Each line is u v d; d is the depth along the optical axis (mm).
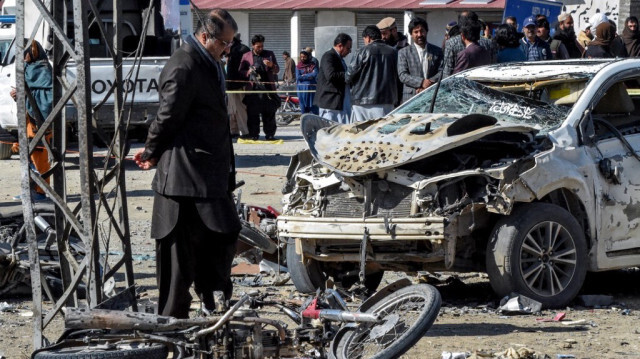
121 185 9391
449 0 56656
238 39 32094
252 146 31422
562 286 11484
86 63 8656
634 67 12656
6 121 26312
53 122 9688
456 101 13070
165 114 8648
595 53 22078
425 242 11195
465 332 10352
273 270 13570
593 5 41188
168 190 8719
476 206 10992
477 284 13227
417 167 11266
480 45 18406
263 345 8352
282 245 12984
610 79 12359
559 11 28078
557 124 11992
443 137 11148
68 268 9734
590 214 11727
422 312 8258
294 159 12219
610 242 11992
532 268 11297
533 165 11203
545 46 21672
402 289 8836
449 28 22797
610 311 11484
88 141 8797
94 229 8898
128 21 24938
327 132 12320
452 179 11023
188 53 8742
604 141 12070
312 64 34094
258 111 32281
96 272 8969
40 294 9359
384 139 11570
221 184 8852
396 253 11344
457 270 11523
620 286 13133
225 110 8969
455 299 12266
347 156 11508
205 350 8234
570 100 12273
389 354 7969
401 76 19453
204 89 8750
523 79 12703
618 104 12516
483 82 13305
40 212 13109
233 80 31922
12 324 10914
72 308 8289
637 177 12203
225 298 9055
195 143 8750
